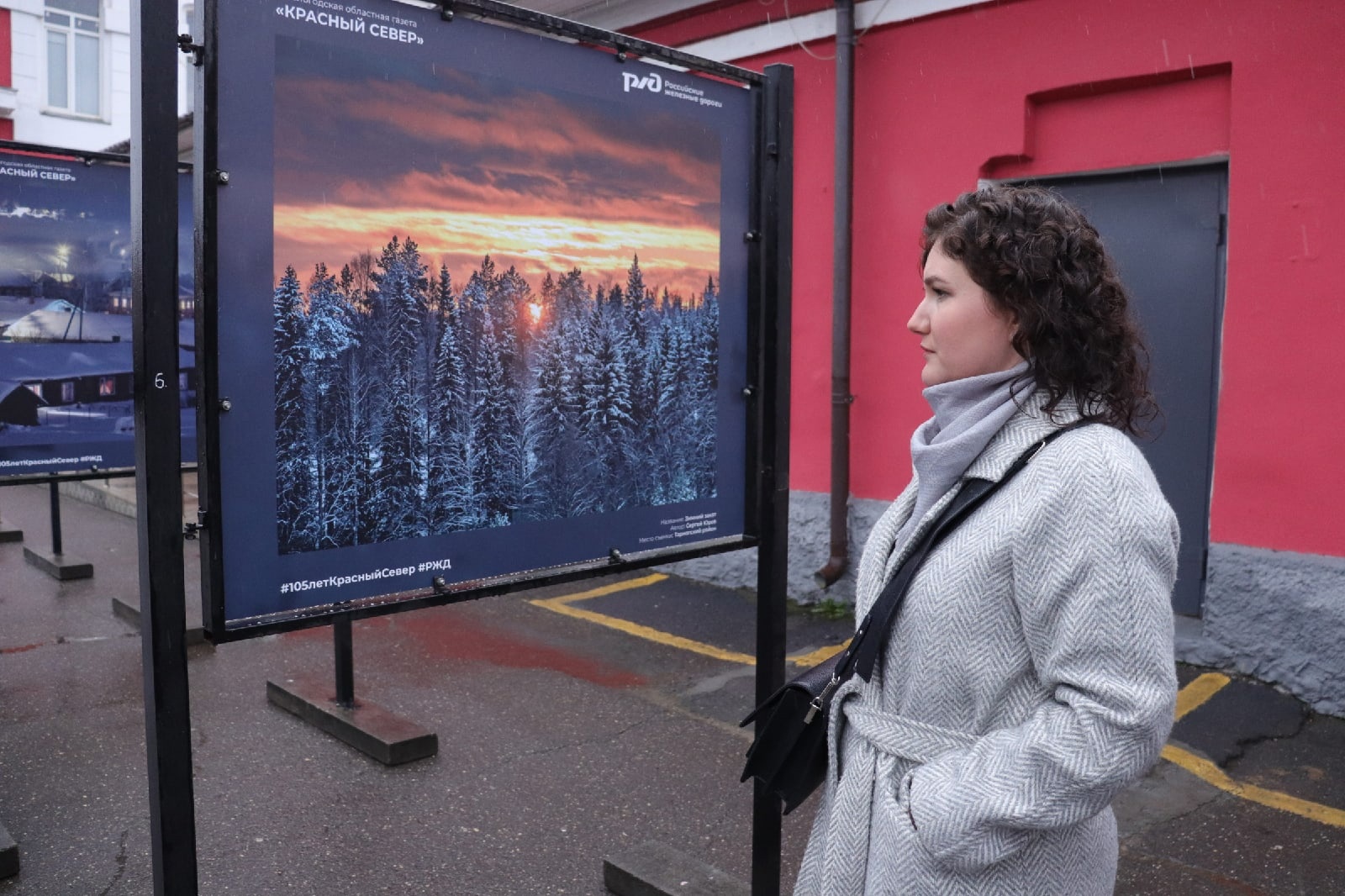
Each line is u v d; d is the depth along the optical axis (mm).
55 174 5668
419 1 2131
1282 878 3225
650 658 5426
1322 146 4402
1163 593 1309
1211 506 4844
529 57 2326
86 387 5832
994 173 5633
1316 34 4391
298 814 3652
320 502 2062
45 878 3225
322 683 4762
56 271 5711
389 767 4059
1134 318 1534
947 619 1413
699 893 2979
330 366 2053
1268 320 4609
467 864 3318
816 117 6258
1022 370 1463
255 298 1935
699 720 4570
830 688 1628
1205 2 4699
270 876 3227
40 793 3832
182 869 1873
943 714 1438
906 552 1499
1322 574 4488
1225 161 4852
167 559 1799
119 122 16938
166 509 1792
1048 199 1488
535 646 5648
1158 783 3854
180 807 1861
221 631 1927
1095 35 5062
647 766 4090
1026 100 5355
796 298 6430
